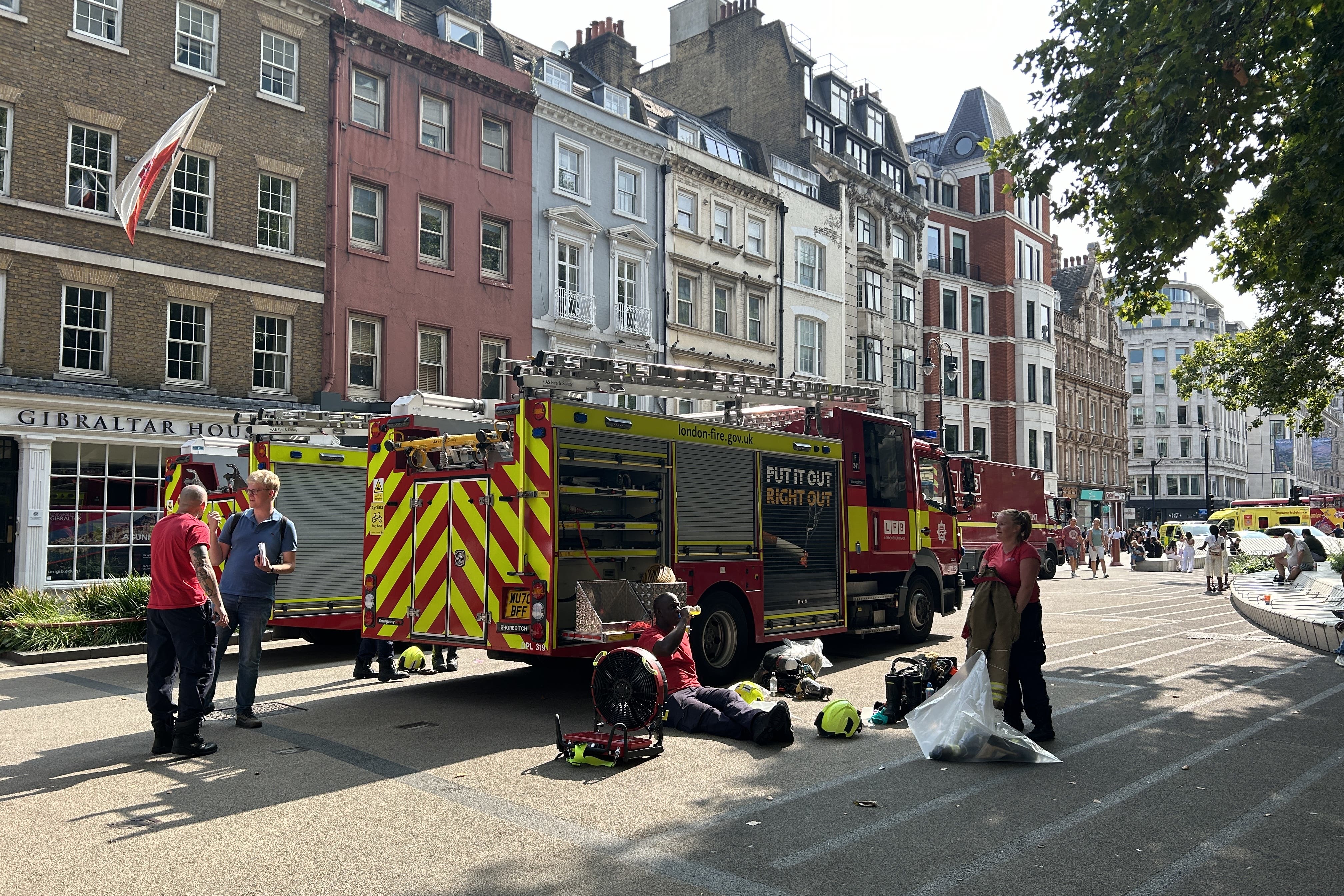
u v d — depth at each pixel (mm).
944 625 15547
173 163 16781
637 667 6918
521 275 25422
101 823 5223
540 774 6309
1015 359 50969
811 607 11070
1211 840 4992
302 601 12133
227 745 7145
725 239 32594
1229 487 98938
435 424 13859
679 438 9484
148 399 18047
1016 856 4750
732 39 39969
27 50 17125
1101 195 10992
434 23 25156
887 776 6254
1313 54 9430
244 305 19875
